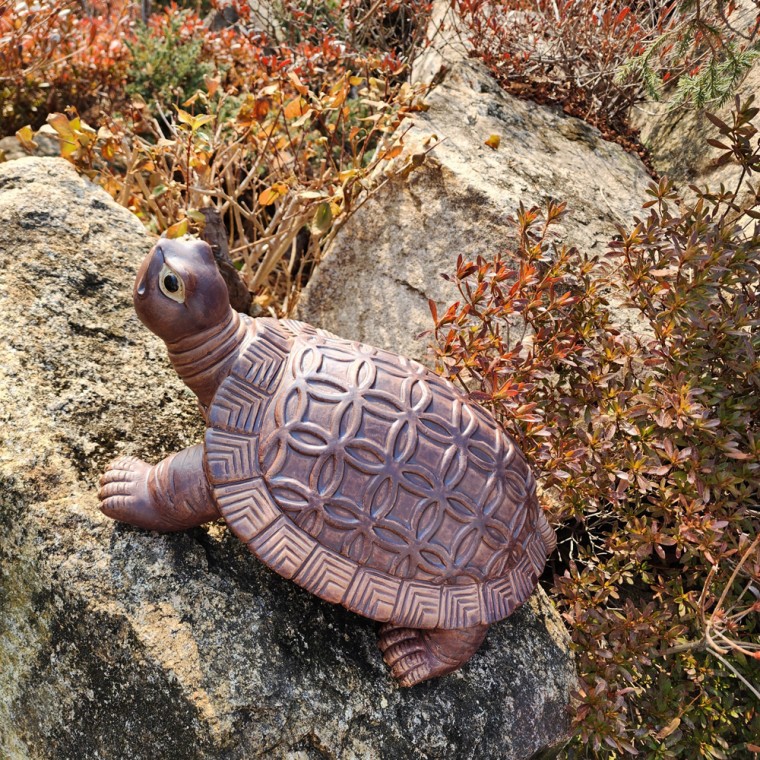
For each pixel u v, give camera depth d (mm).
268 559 1604
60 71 4297
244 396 1698
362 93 3303
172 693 1670
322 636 1872
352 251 3129
